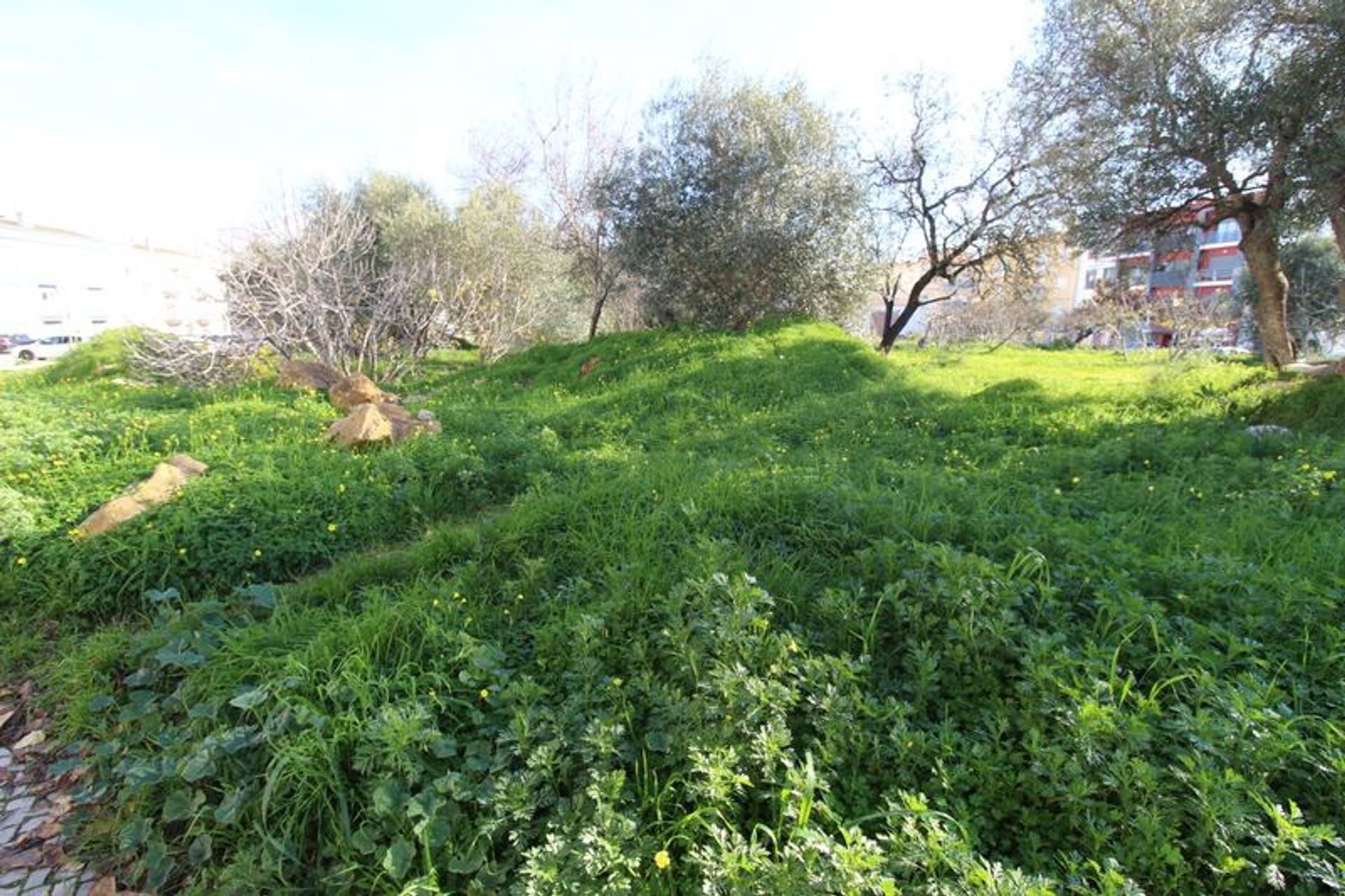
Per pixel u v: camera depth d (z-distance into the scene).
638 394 8.24
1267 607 2.39
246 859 1.83
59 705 2.72
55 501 3.87
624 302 17.20
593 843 1.63
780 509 3.43
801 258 11.81
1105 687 1.91
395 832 1.83
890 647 2.38
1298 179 7.39
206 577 3.51
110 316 34.31
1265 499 3.65
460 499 4.72
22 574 3.36
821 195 11.70
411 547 3.74
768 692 1.93
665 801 1.85
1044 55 10.41
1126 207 8.92
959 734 1.95
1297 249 20.00
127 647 2.88
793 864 1.52
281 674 2.31
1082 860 1.61
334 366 10.61
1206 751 1.72
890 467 4.84
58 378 11.59
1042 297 20.03
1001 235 13.88
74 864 2.02
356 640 2.47
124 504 3.71
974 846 1.66
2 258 30.69
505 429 6.25
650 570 2.82
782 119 11.79
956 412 6.90
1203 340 19.28
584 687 2.17
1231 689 1.86
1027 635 2.15
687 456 5.39
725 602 2.38
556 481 4.79
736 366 9.16
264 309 10.27
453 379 11.62
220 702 2.28
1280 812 1.52
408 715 2.04
